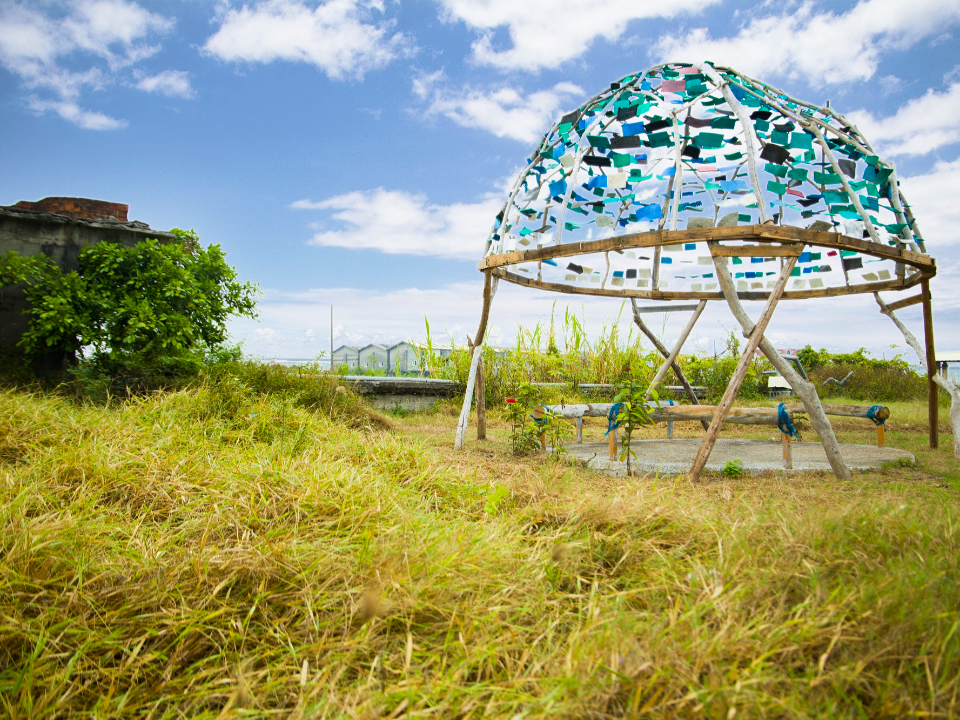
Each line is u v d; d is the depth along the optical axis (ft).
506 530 8.34
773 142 13.73
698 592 5.93
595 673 4.61
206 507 8.45
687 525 8.14
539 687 4.64
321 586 6.15
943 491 11.66
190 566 6.40
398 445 13.29
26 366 20.40
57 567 6.27
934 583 5.87
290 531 7.38
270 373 21.95
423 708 4.63
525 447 16.34
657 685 4.43
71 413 13.20
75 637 5.33
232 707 4.68
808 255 20.11
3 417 11.48
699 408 14.53
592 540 7.88
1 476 8.66
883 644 4.89
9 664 5.08
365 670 5.15
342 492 8.64
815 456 16.52
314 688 4.87
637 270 19.95
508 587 6.31
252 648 5.55
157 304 21.35
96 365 19.31
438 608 5.79
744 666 4.74
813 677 4.59
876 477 13.66
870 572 6.33
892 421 25.88
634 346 36.99
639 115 14.14
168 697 4.76
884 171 14.74
